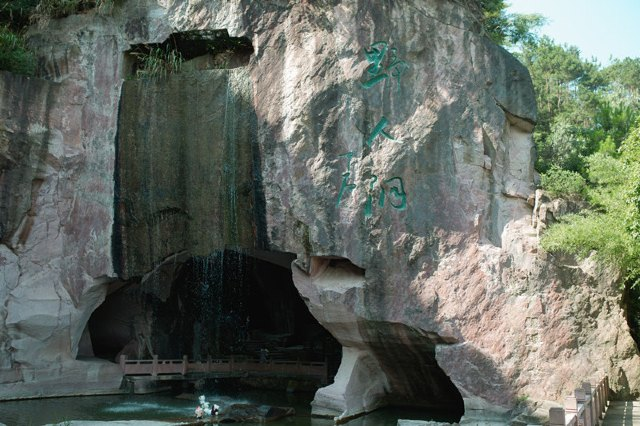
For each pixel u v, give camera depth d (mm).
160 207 18922
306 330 26125
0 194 18328
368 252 16594
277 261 20438
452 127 16797
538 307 15664
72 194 19234
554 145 25047
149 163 19047
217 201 18375
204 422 15297
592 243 15336
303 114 17375
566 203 16562
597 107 30312
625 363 15500
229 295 24516
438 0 17344
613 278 15914
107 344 23156
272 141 17672
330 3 17750
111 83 19562
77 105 19438
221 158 18359
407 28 17281
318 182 17109
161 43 19391
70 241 19172
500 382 15328
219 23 18688
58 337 19000
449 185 16562
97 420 15375
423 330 16000
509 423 14508
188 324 23078
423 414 16859
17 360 18391
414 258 16344
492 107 16922
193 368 20906
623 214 15219
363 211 16750
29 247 18766
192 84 18797
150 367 20234
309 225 17094
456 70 17031
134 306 22016
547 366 15336
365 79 17234
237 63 19250
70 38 19719
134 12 19609
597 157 16703
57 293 18906
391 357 17250
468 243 16266
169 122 18938
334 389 16797
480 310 15844
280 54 17984
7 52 19016
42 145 18859
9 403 17672
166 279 20234
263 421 15758
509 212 16859
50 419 15547
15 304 18359
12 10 20734
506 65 17125
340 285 16828
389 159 16781
